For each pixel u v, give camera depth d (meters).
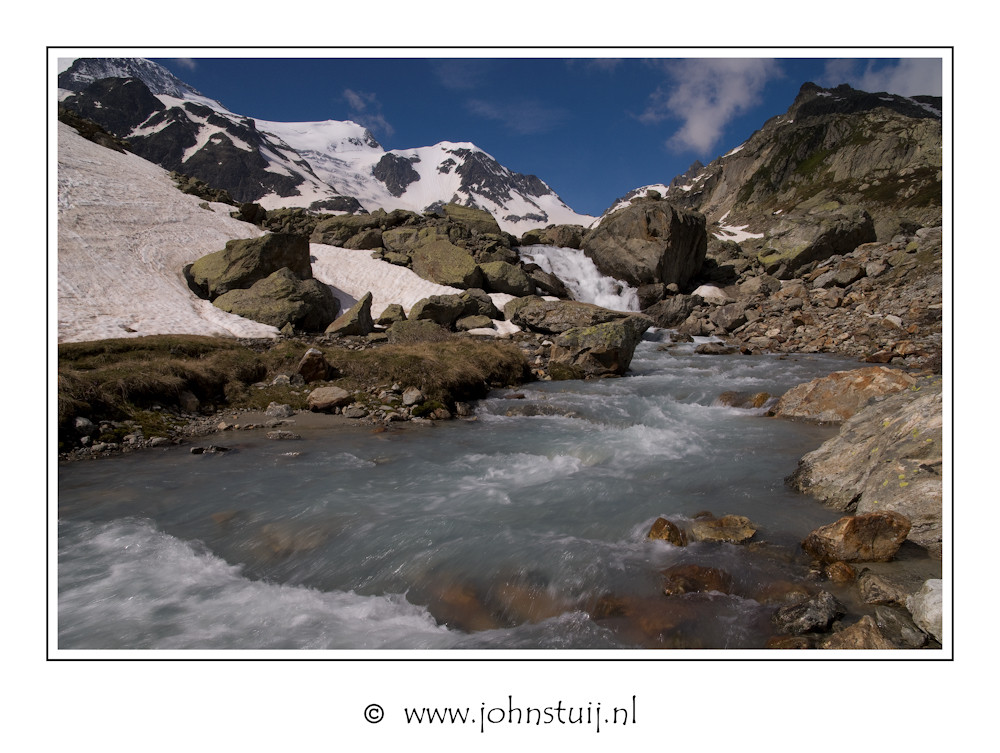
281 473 10.53
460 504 8.94
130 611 6.23
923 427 7.83
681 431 13.20
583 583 6.47
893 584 5.90
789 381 20.27
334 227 44.59
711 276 47.00
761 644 5.33
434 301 32.03
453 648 5.44
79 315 21.88
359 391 16.33
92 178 37.03
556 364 22.08
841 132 140.12
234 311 27.89
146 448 12.12
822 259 45.12
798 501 8.71
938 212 82.50
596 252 45.03
